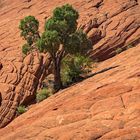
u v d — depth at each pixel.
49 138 16.80
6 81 36.91
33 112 22.77
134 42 41.59
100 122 16.53
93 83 23.38
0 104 34.91
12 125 20.83
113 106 17.81
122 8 44.94
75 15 33.12
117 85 19.80
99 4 46.22
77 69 33.06
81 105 18.91
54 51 32.41
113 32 42.28
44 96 33.38
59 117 18.19
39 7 48.47
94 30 42.31
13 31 44.22
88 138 15.80
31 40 34.22
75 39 32.62
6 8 51.38
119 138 15.16
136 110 16.61
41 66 38.38
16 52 40.47
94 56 40.50
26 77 37.28
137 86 19.03
